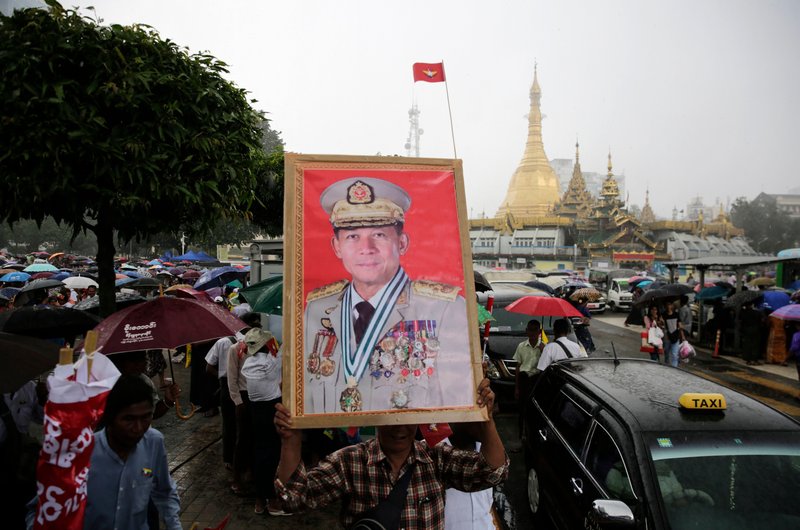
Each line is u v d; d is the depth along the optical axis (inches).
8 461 120.9
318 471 88.4
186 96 188.5
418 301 93.4
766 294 633.6
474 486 92.6
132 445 102.3
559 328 288.8
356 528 85.9
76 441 77.9
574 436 180.7
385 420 87.0
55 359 124.8
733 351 614.9
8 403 161.2
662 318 492.7
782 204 4525.1
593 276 1414.9
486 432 91.0
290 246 91.7
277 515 211.3
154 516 111.3
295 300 89.7
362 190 96.1
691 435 149.6
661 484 137.9
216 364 255.0
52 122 164.1
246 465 229.8
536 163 3833.7
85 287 556.4
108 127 179.2
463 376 91.7
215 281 526.3
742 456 144.0
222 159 199.0
